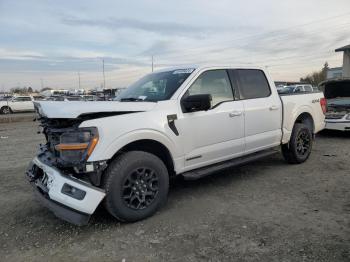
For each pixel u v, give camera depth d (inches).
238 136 196.7
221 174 229.6
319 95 275.4
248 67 214.1
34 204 181.0
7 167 268.2
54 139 151.0
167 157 167.2
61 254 127.0
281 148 250.1
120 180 144.4
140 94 187.2
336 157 270.7
